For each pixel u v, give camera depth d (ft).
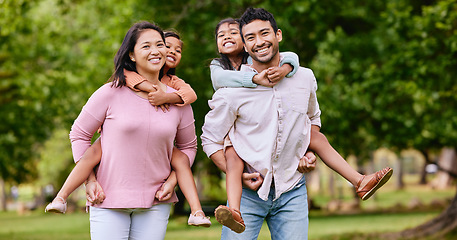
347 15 48.21
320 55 45.16
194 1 41.24
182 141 12.85
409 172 276.62
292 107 12.26
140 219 12.12
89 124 11.92
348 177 12.44
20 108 54.19
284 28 39.24
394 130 56.39
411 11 41.68
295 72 12.32
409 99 51.16
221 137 12.53
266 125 12.23
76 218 93.71
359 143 73.97
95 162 11.88
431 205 90.33
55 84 52.16
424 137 58.90
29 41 52.80
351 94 45.98
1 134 54.80
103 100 11.83
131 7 42.98
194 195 12.26
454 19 34.63
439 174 153.89
